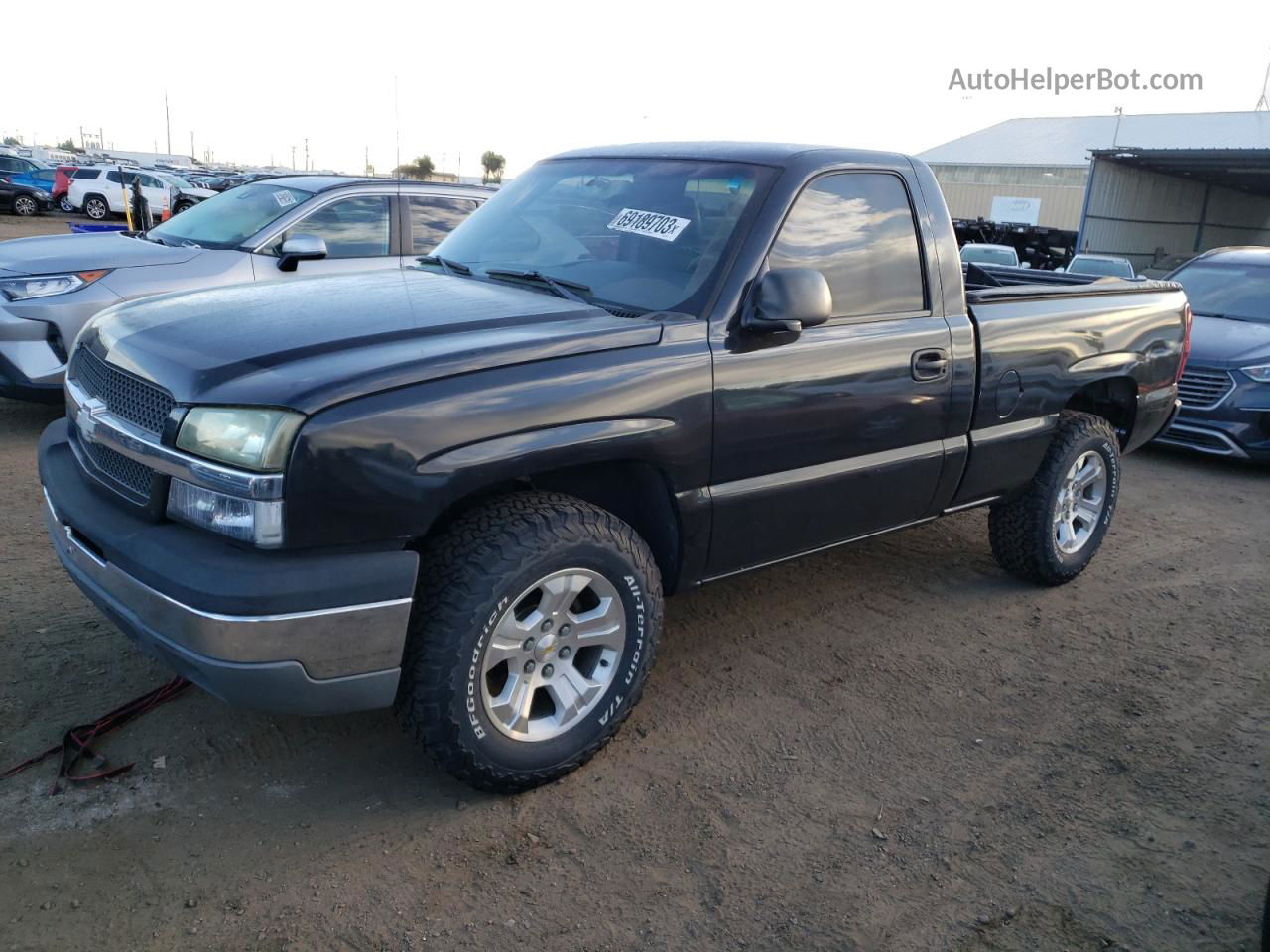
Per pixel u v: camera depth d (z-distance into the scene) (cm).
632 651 308
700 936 248
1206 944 254
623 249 353
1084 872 280
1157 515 646
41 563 438
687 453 311
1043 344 432
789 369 334
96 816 278
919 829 296
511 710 287
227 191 775
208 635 241
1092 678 401
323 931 242
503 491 298
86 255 636
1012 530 470
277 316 299
